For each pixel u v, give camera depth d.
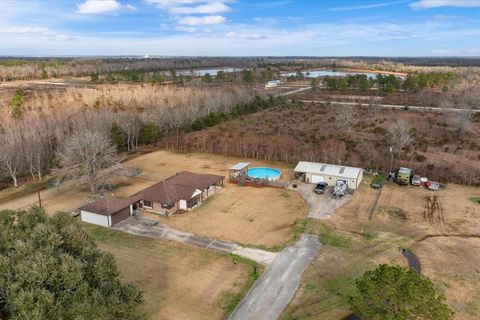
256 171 51.47
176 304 24.53
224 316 23.41
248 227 35.84
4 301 13.91
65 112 70.56
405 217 37.50
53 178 50.88
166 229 35.47
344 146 59.47
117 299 15.92
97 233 34.66
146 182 48.66
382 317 16.50
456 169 49.41
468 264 29.12
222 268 28.83
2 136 52.22
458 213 38.22
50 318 13.12
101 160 45.25
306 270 28.42
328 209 39.66
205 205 41.16
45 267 14.34
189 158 59.47
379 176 49.19
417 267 28.73
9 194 44.88
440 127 70.62
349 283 26.67
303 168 48.12
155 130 68.06
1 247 16.06
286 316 23.31
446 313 16.39
